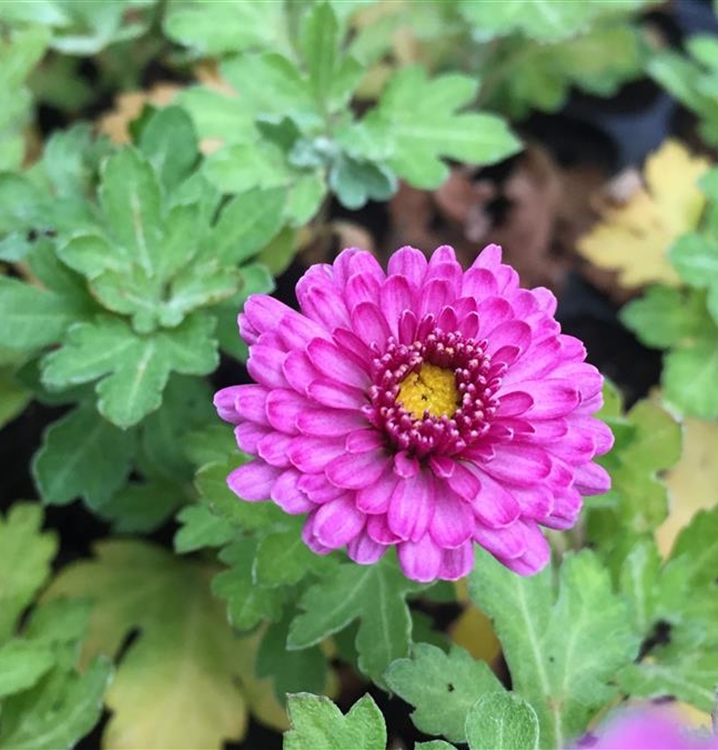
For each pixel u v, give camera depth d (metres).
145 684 0.17
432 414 0.12
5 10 0.19
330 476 0.11
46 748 0.15
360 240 0.23
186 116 0.17
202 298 0.16
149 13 0.22
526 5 0.19
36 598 0.18
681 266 0.20
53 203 0.17
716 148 0.24
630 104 0.26
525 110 0.25
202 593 0.19
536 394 0.12
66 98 0.24
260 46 0.19
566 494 0.12
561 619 0.14
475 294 0.13
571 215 0.24
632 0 0.19
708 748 0.13
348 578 0.15
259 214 0.17
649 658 0.16
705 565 0.16
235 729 0.17
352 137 0.18
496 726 0.12
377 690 0.18
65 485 0.17
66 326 0.16
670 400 0.20
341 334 0.12
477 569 0.14
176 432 0.17
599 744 0.14
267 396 0.12
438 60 0.25
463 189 0.24
